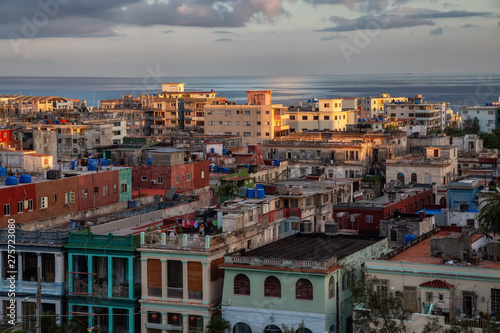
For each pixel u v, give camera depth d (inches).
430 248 3004.4
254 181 5492.1
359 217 4515.3
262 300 2876.5
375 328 2598.4
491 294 2659.9
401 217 4106.8
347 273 2947.8
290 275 2842.0
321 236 3481.8
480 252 3095.5
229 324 2906.0
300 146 7116.1
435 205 5113.2
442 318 2491.4
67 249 3161.9
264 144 7263.8
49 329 3048.7
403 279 2763.3
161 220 3622.0
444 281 2711.6
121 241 3083.2
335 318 2891.2
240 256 2935.5
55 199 3885.3
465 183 4874.5
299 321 2827.3
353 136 7618.1
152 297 3021.7
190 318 2967.5
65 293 3164.4
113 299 3075.8
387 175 6530.5
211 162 6181.1
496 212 3297.2
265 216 3499.0
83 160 5059.1
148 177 4896.7
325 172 6894.7
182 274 3006.9
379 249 3358.8
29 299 3164.4
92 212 4069.9
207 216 3481.8
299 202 3978.8
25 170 4822.8
